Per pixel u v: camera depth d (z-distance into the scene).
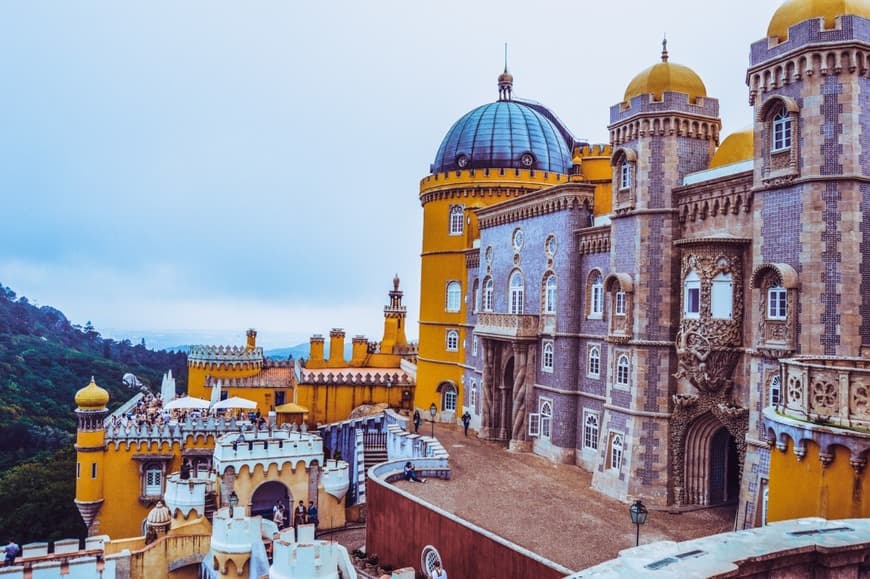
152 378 148.88
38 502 60.72
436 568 29.44
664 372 35.25
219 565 35.84
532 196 48.38
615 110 38.19
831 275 26.92
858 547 11.46
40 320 186.12
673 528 31.11
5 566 34.28
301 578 29.44
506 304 52.88
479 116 63.25
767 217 29.48
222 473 45.34
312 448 48.03
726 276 32.41
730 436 35.28
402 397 69.75
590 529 30.78
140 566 38.03
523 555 24.84
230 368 73.12
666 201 35.88
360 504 49.06
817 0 28.23
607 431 38.25
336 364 76.50
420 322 66.12
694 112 36.12
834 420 19.67
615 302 38.25
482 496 36.03
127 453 52.16
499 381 52.47
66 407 110.12
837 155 27.05
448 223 62.53
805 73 27.70
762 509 28.75
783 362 22.17
